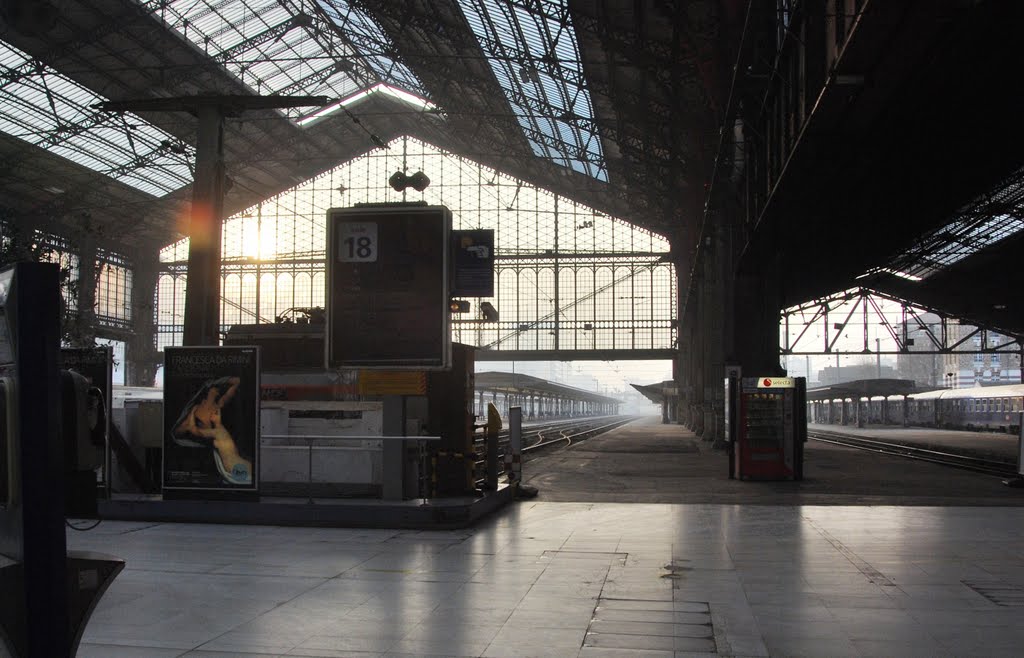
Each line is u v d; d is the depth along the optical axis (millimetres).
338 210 13539
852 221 32750
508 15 31391
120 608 7504
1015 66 17359
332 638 6582
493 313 13969
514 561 9781
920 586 8422
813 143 17891
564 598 7914
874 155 21641
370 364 13320
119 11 36906
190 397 13273
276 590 8242
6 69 38562
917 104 18625
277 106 18625
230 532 12086
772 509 14734
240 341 18438
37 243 24828
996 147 23594
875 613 7344
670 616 7258
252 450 13055
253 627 6895
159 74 42062
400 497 13227
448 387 14766
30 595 3975
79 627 4461
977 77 18219
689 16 24266
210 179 18391
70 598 4438
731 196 31219
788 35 17656
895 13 12617
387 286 13375
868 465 27031
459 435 14664
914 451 33344
